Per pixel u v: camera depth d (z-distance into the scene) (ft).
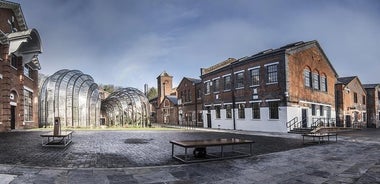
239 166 31.37
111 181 24.23
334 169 30.22
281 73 90.94
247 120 103.71
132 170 28.45
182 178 25.75
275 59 93.15
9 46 79.82
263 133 86.33
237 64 108.99
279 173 28.25
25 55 92.38
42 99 117.91
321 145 52.75
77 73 128.57
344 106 128.77
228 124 114.01
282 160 35.35
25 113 97.45
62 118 115.96
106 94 223.10
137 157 36.22
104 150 42.14
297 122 92.22
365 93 160.45
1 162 31.07
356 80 146.51
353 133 92.68
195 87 148.66
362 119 152.76
